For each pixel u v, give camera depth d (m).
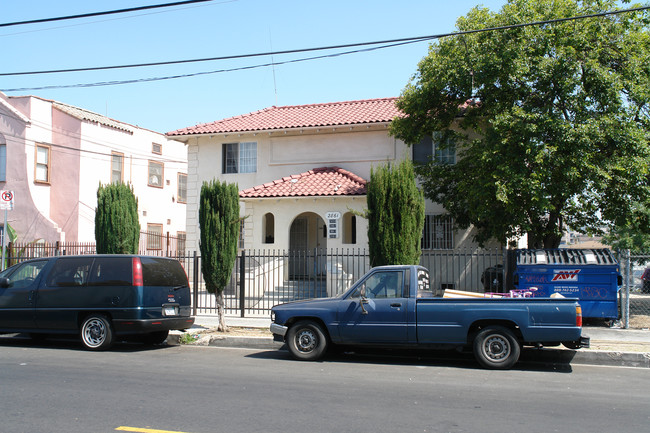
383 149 20.44
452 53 15.34
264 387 7.66
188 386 7.67
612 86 13.45
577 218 16.59
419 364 9.84
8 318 11.38
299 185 19.41
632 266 19.25
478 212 14.95
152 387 7.58
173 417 6.10
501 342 9.22
